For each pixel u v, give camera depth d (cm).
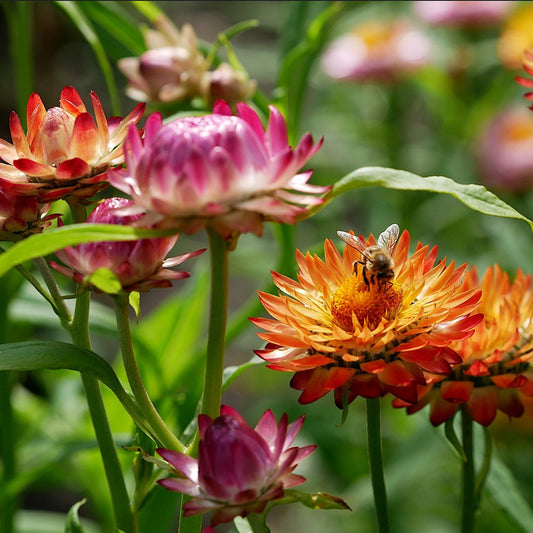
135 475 83
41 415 105
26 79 98
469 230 133
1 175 80
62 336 134
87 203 80
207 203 76
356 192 141
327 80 155
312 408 128
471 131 139
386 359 80
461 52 139
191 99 98
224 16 232
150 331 101
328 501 78
